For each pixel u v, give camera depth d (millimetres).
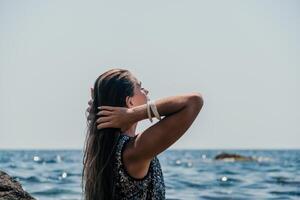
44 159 66250
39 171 34812
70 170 36531
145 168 3322
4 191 6539
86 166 3438
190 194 21203
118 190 3336
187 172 35594
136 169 3312
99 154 3373
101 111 3393
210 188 23812
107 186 3355
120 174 3328
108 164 3352
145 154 3273
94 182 3373
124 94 3451
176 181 26844
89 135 3445
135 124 3488
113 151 3357
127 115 3346
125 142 3350
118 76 3486
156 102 3309
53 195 20016
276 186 25438
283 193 22375
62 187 22484
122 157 3326
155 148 3254
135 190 3328
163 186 3422
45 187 22500
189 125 3258
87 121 3496
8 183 6652
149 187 3352
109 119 3367
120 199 3338
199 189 23188
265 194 22000
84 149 3480
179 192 21688
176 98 3275
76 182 24859
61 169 38000
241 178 30281
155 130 3256
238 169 40938
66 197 19500
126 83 3473
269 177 31344
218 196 20922
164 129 3244
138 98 3498
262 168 42656
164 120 3268
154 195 3357
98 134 3395
